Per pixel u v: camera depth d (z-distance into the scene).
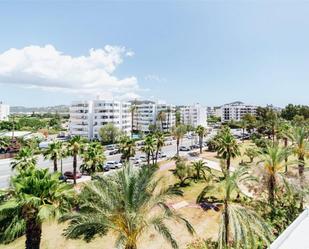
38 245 15.37
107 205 14.52
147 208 15.46
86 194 16.06
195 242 23.19
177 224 27.92
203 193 21.59
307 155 33.34
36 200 14.16
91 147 43.41
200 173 49.78
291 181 25.58
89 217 14.20
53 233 26.50
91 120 107.31
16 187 15.14
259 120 116.69
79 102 107.19
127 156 51.75
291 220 23.39
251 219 18.70
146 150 56.91
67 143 44.19
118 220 14.75
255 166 25.41
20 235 23.98
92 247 23.81
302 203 26.31
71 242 24.70
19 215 14.74
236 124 155.62
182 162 49.59
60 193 15.84
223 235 18.62
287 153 25.20
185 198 37.47
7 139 83.19
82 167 43.38
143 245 23.86
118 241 13.77
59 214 14.62
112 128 97.56
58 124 162.25
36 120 156.12
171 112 144.38
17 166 36.75
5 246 23.09
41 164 63.94
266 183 25.20
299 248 15.67
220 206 32.88
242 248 17.83
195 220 29.78
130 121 124.56
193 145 93.56
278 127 85.12
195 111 163.38
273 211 23.91
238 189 20.19
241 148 81.62
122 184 15.11
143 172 15.60
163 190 16.08
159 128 135.12
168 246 23.66
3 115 180.50
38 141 86.75
